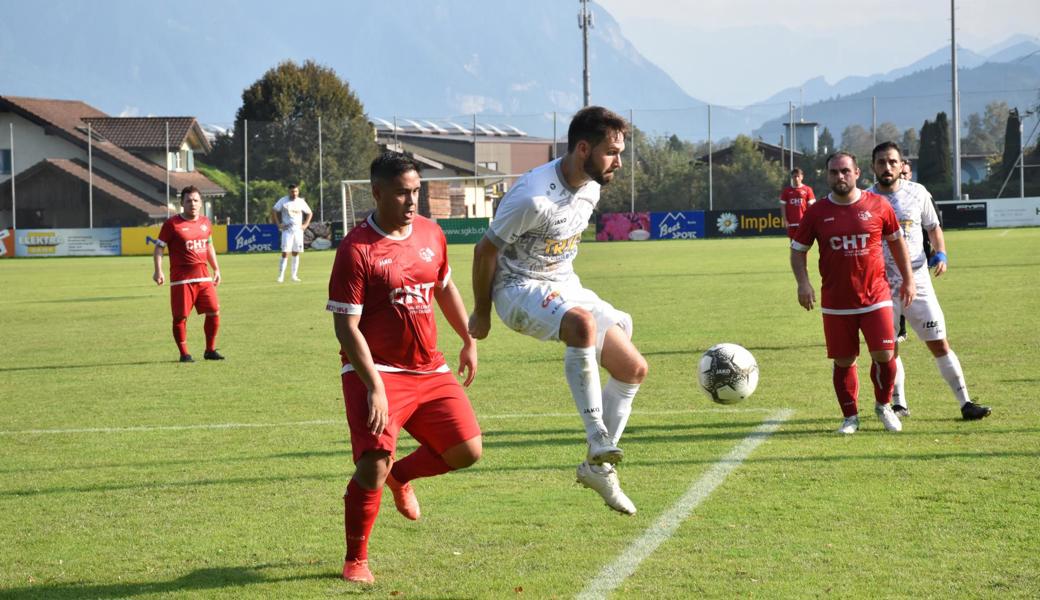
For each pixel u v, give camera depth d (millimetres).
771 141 113562
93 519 8867
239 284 38875
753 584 6855
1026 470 9469
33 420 13555
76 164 85375
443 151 128250
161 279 19266
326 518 8766
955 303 24359
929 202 12672
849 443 10852
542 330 8109
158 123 89875
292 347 20984
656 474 9812
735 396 11555
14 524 8766
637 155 88812
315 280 40562
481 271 8133
